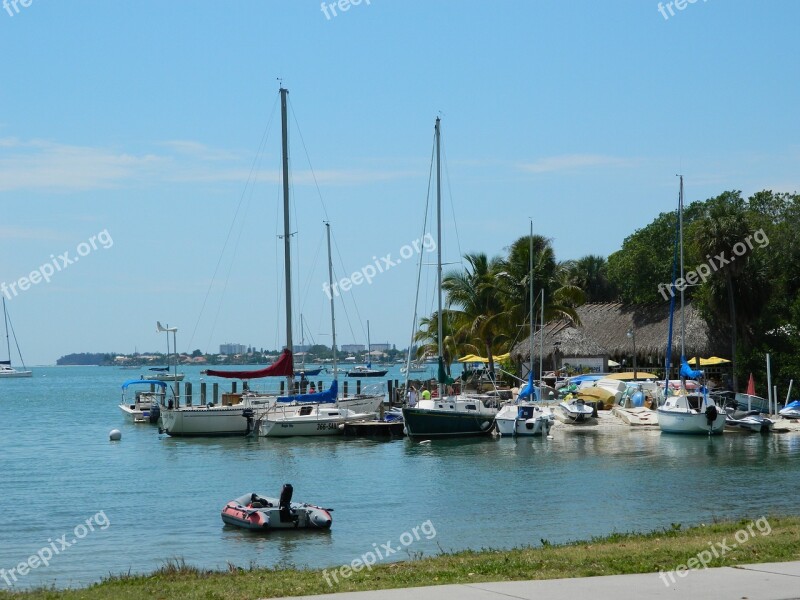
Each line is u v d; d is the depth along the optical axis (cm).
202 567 2219
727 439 5034
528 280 7794
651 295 8300
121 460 4606
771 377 6109
